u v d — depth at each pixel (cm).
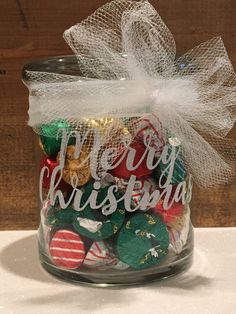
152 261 31
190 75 31
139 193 30
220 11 37
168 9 37
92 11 37
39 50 38
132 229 30
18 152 39
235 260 35
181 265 33
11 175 40
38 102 30
